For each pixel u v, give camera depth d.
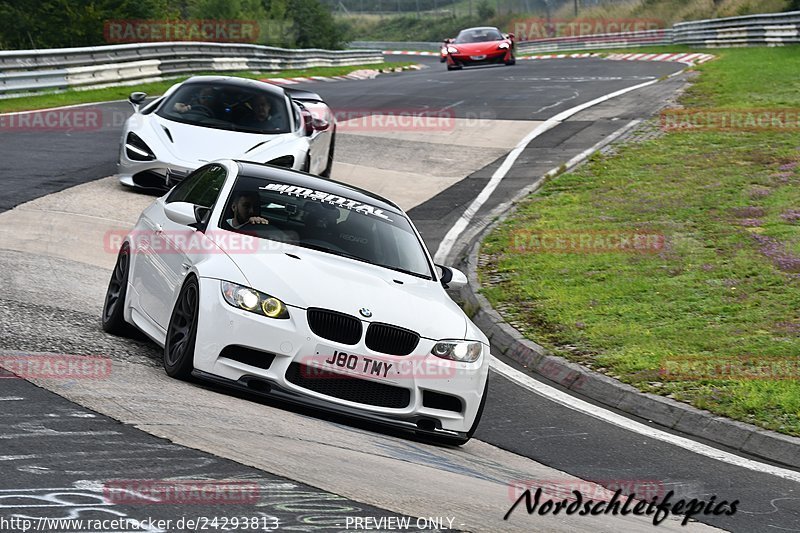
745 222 38.47
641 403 23.17
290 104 40.75
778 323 28.11
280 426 15.84
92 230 33.00
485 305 31.27
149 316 20.23
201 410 15.76
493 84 85.88
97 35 131.38
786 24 108.94
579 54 148.88
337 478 13.18
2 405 14.45
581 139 57.38
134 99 40.06
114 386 16.41
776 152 49.72
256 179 21.52
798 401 22.41
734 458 20.09
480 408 18.83
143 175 37.56
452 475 15.38
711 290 31.34
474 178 49.38
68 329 21.00
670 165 48.94
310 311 17.39
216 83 40.50
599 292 31.94
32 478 11.38
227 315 17.25
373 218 21.56
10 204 35.03
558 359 26.20
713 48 125.94
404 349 17.78
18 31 127.94
